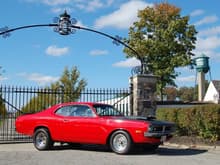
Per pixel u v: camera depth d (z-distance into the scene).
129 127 12.91
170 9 39.88
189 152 13.95
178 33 39.56
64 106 14.46
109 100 20.45
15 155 12.85
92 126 13.55
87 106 14.02
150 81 19.11
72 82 41.81
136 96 18.80
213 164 11.00
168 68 38.38
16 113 18.17
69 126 13.99
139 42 38.62
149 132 12.67
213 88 55.31
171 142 16.61
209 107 15.49
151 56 38.75
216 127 15.34
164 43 38.81
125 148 12.94
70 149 14.72
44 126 14.52
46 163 11.04
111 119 13.30
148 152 13.83
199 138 15.90
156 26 39.84
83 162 11.24
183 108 16.81
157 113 18.33
